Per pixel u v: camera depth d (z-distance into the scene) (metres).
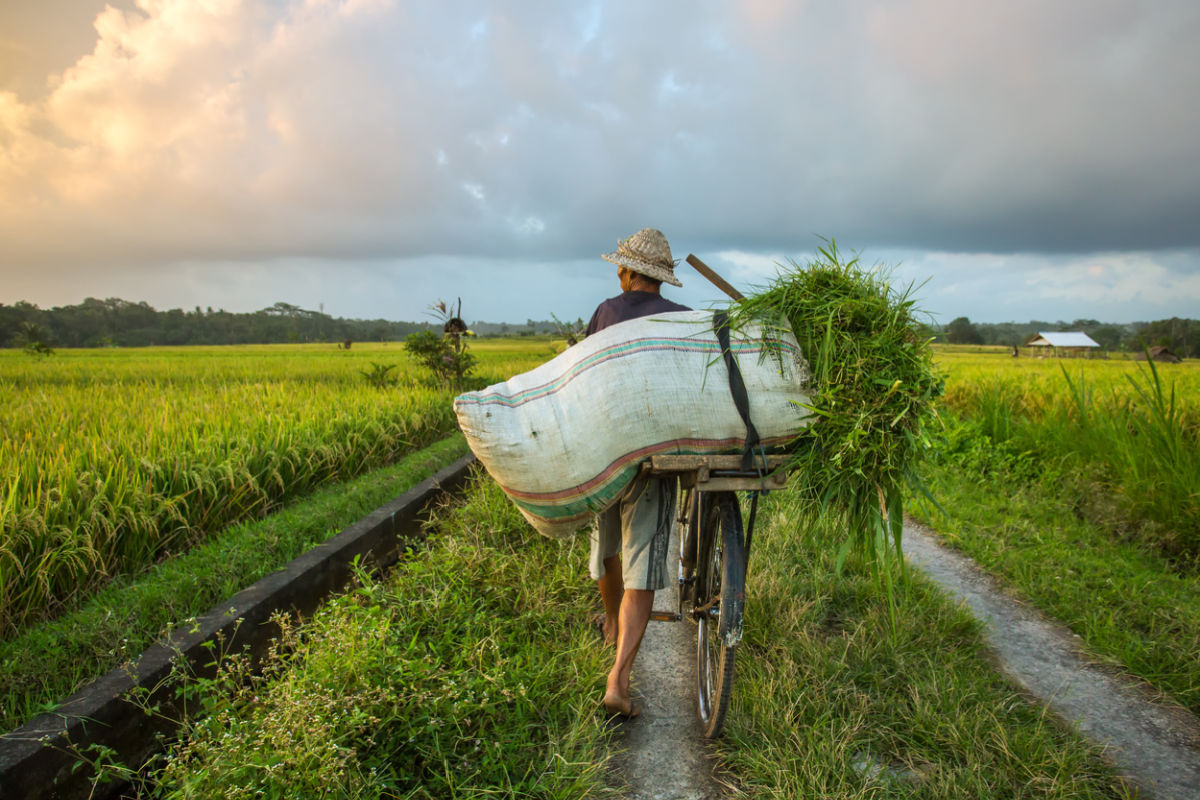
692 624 3.33
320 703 1.96
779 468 2.16
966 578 3.87
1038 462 5.98
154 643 2.41
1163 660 2.82
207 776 1.72
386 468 5.68
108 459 4.01
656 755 2.29
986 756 2.19
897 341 2.13
